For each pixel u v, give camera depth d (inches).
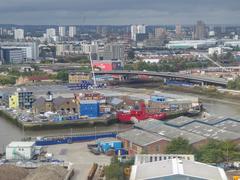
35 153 7647.6
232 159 6801.2
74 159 7327.8
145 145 7332.7
